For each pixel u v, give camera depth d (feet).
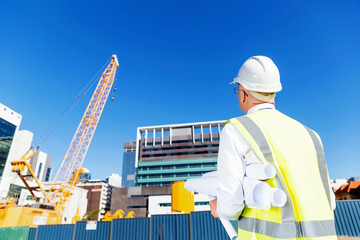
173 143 314.96
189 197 42.04
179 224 62.69
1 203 98.89
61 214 146.51
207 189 3.24
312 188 2.49
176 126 325.62
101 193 385.09
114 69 185.57
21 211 94.22
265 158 2.60
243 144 2.79
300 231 2.23
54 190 152.97
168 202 217.15
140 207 242.58
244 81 3.41
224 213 2.72
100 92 175.22
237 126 2.88
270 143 2.69
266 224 2.43
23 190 264.52
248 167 2.66
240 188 2.56
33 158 496.64
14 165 132.26
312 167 2.67
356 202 62.28
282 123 2.97
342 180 306.76
